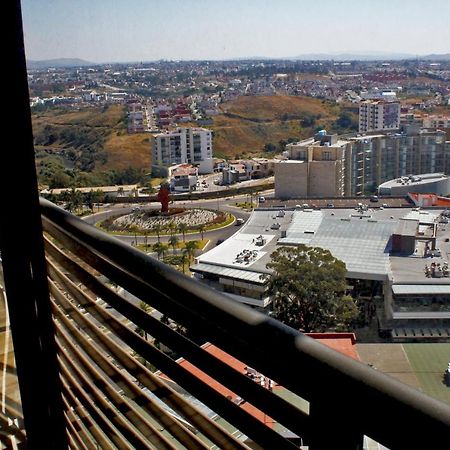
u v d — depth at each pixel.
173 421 1.05
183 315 0.94
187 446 1.01
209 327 0.87
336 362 0.67
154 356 1.05
